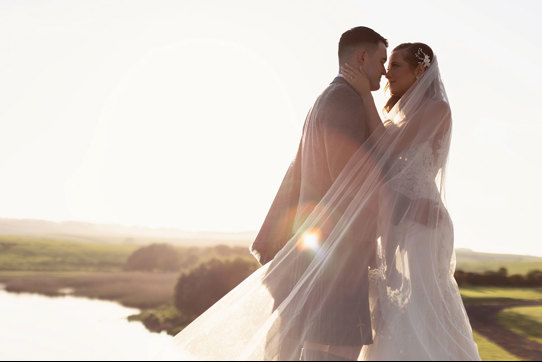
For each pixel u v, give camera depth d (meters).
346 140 2.75
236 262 28.62
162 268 54.84
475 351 2.85
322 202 2.77
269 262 2.91
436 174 3.06
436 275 2.86
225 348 2.75
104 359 2.76
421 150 2.94
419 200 2.88
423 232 2.86
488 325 7.98
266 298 2.81
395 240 2.80
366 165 2.80
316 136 2.84
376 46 2.90
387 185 2.83
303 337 2.61
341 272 2.69
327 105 2.80
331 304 2.65
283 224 3.11
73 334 3.71
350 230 2.74
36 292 34.34
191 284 27.52
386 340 2.63
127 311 23.78
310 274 2.71
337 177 2.76
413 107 3.03
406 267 2.80
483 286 10.63
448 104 3.11
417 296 2.75
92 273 54.38
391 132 2.92
